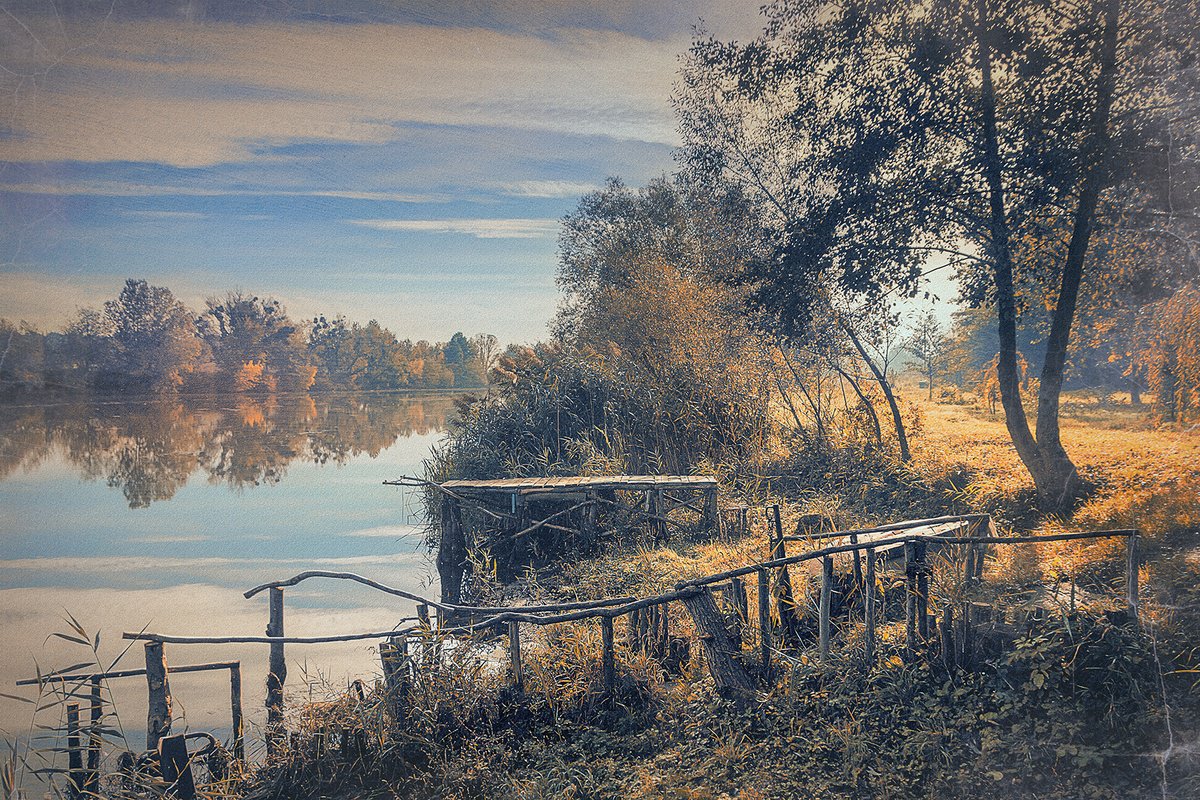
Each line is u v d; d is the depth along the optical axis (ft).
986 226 29.01
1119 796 12.80
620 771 15.34
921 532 21.38
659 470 42.06
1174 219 25.68
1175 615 16.12
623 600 19.10
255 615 28.63
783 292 35.65
